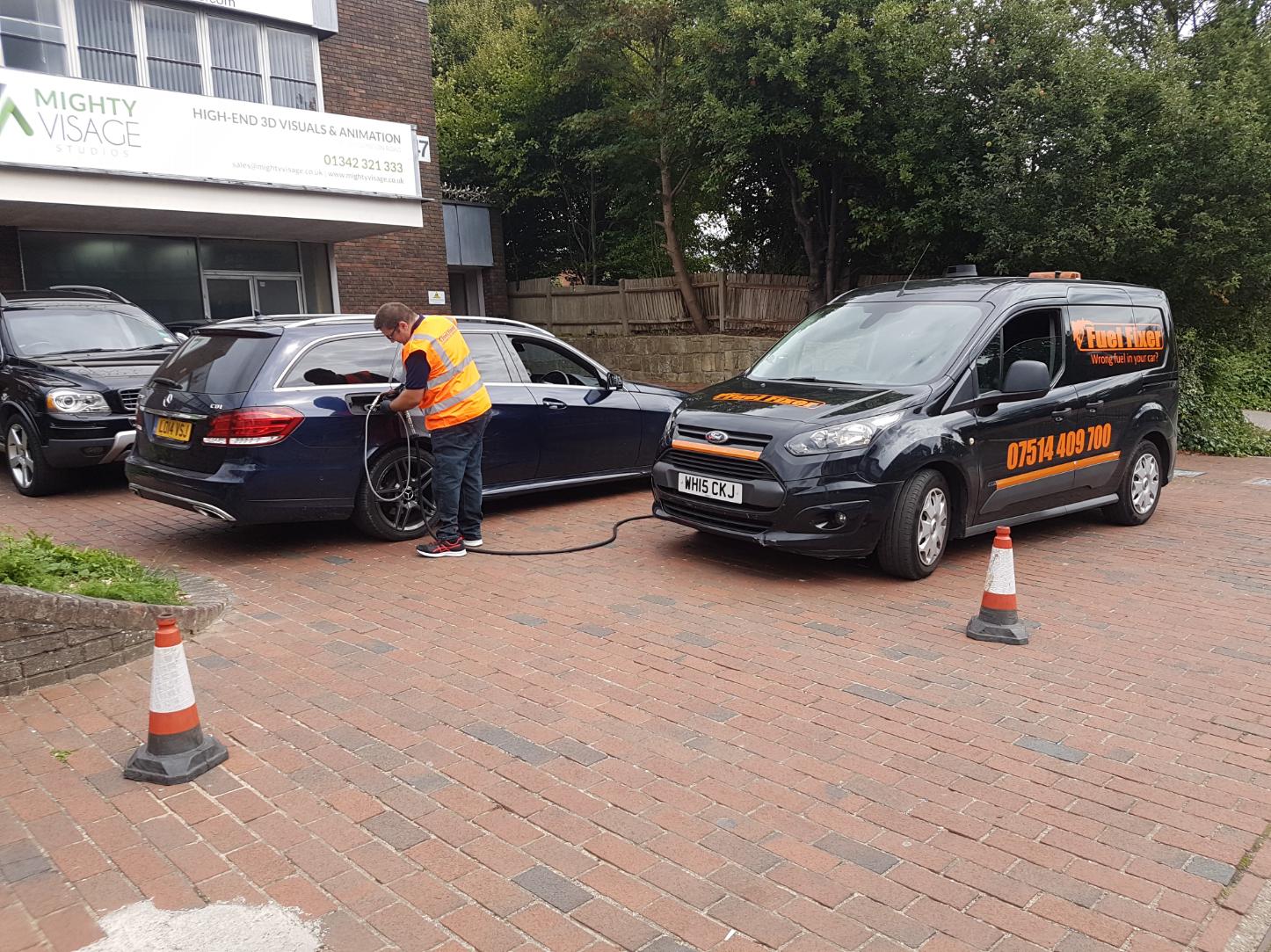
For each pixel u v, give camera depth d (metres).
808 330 7.41
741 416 6.14
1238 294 12.42
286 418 6.20
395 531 6.95
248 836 3.14
